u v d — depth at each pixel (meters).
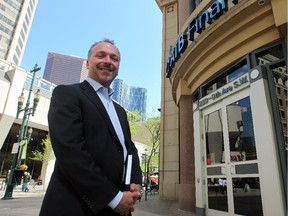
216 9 6.34
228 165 5.73
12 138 31.70
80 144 1.51
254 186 4.90
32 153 32.94
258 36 5.51
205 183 6.59
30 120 30.98
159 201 11.39
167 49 15.44
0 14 69.75
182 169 8.03
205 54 6.98
